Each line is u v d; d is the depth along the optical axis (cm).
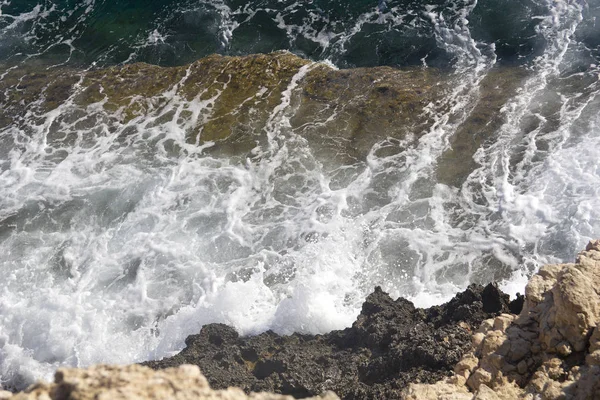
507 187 1909
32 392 684
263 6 2722
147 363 1423
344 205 1920
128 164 2102
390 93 2222
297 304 1587
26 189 2055
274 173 2028
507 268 1731
